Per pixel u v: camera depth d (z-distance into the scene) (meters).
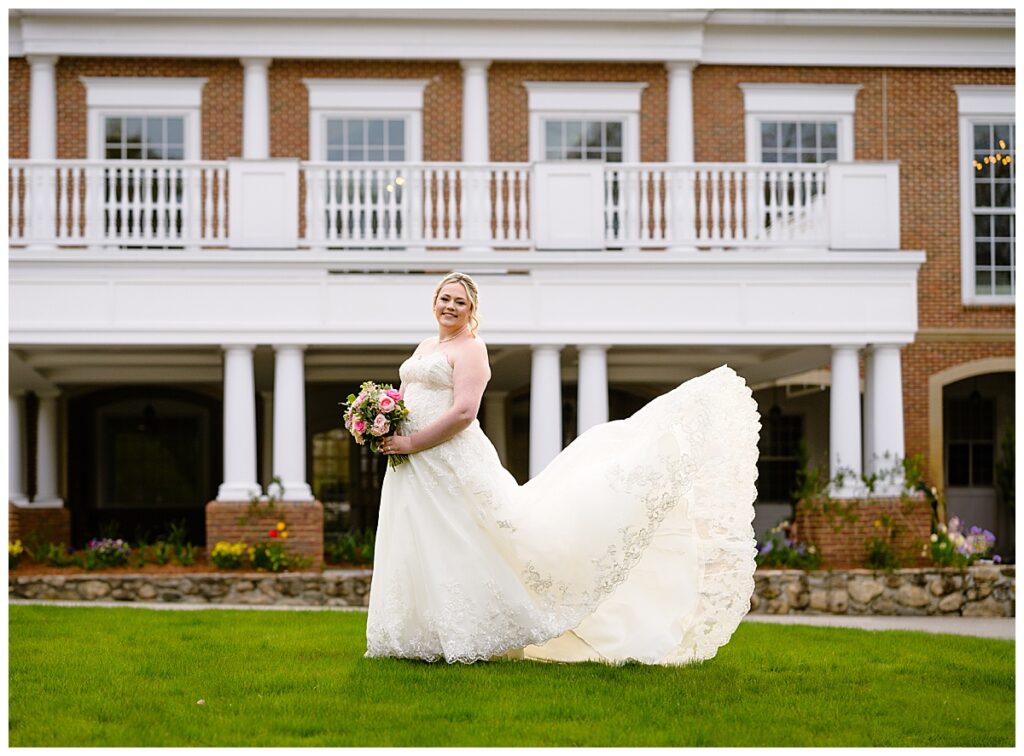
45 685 6.49
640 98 18.16
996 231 18.50
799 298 14.16
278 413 13.86
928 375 18.23
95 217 14.09
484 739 5.29
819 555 13.62
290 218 14.04
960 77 18.48
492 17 17.48
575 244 14.23
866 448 14.77
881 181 14.44
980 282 18.47
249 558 13.38
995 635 10.89
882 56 18.27
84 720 5.70
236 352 13.84
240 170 14.05
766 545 13.67
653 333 14.04
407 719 5.63
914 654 8.24
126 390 19.91
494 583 6.73
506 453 19.48
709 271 14.12
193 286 13.74
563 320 13.99
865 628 11.16
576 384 20.22
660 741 5.31
